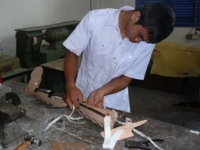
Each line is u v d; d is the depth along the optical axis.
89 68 1.14
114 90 1.03
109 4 3.58
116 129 0.83
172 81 2.84
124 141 0.78
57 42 2.11
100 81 1.13
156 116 2.35
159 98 2.76
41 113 0.97
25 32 1.83
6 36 2.27
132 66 1.08
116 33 1.01
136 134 0.82
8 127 0.78
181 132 0.83
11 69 1.71
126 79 1.10
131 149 0.74
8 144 0.77
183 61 2.73
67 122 0.90
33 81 1.10
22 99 1.09
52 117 0.92
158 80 2.92
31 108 1.01
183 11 3.14
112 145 0.75
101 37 1.03
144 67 1.12
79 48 1.08
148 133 0.83
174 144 0.77
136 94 2.88
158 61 2.81
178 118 2.31
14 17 2.30
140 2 3.35
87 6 3.32
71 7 3.02
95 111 0.85
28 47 1.89
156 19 0.74
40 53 2.01
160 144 0.77
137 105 2.60
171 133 0.83
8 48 2.30
